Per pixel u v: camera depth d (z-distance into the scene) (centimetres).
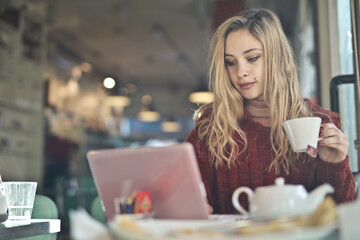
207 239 65
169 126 1553
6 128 654
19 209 124
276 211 88
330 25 303
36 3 710
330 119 170
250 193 98
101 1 809
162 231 77
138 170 99
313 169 159
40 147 725
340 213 63
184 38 1021
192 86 1453
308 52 450
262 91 174
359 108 182
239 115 173
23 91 686
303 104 173
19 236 107
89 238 74
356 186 154
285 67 175
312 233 67
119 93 1189
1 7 636
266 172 166
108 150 101
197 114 181
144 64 1224
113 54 1126
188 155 93
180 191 97
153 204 99
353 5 172
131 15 888
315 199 89
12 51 657
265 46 172
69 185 766
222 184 169
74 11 857
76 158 918
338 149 140
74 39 998
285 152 164
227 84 176
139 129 1565
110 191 103
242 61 174
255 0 599
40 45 726
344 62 272
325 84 306
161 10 859
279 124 168
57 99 930
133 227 72
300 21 521
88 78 1122
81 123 1038
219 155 169
